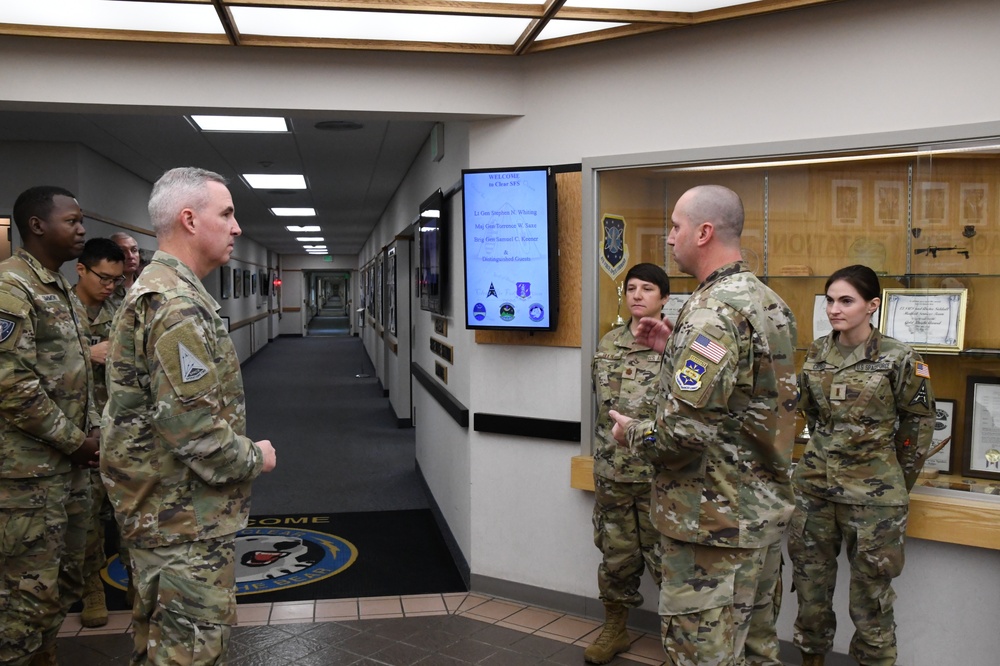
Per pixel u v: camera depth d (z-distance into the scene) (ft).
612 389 11.22
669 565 7.90
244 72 12.83
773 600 8.24
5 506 9.41
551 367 13.43
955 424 10.87
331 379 51.06
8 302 9.30
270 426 33.30
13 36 12.20
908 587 10.69
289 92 12.94
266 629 12.68
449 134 16.65
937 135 10.21
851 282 9.88
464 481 15.19
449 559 16.44
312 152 23.36
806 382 10.50
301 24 11.60
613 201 12.91
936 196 10.87
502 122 13.69
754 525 7.59
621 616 11.67
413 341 25.88
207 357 7.31
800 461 10.66
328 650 11.91
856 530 9.96
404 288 32.83
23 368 9.29
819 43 10.98
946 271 10.89
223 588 7.55
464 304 14.64
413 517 19.72
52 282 10.21
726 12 11.00
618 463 11.03
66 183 21.57
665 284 11.12
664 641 7.95
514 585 13.99
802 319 12.12
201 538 7.43
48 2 10.73
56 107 12.80
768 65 11.36
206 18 11.33
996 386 10.63
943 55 10.21
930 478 10.91
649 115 12.34
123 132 20.18
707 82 11.84
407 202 27.48
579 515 13.28
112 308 13.88
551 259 12.87
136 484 7.39
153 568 7.41
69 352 10.38
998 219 10.46
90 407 10.88
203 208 7.79
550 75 13.20
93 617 12.77
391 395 37.65
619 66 12.55
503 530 14.14
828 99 10.96
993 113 9.98
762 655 8.13
